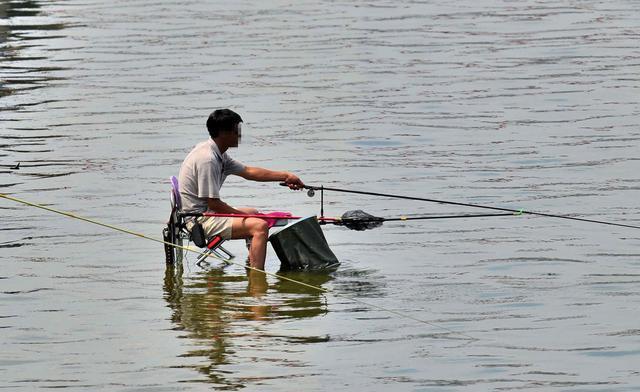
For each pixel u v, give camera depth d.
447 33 90.81
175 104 66.62
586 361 30.41
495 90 69.69
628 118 61.75
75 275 37.88
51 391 28.75
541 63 78.19
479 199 47.12
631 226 42.88
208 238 38.28
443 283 36.78
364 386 28.88
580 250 40.16
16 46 86.56
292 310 34.38
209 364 30.30
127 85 72.06
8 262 39.19
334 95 68.75
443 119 62.25
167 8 105.81
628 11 100.56
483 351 31.09
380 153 55.09
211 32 92.56
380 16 100.06
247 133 59.31
